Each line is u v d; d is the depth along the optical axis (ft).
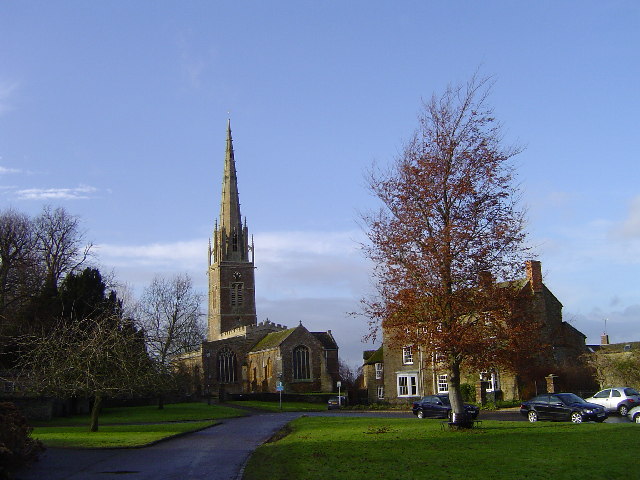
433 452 76.13
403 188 98.27
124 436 109.19
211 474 67.51
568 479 57.98
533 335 94.48
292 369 338.75
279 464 71.56
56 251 211.41
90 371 119.44
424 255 94.53
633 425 99.76
